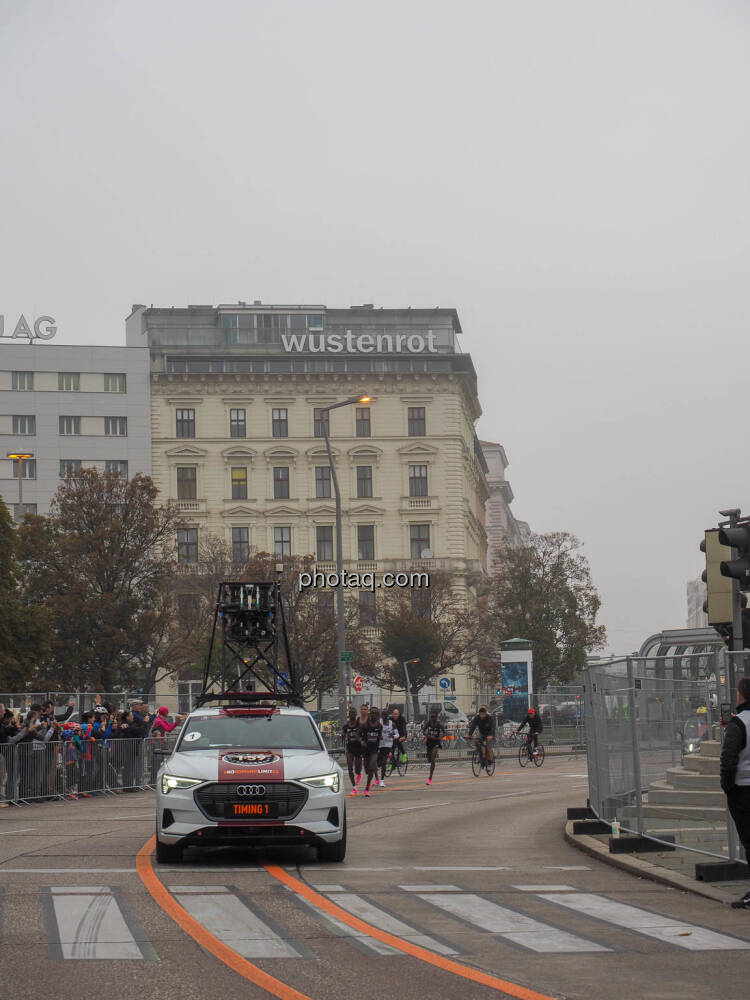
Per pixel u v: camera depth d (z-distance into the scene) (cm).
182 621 6209
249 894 1255
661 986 836
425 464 8706
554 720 5478
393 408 8738
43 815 2327
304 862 1540
